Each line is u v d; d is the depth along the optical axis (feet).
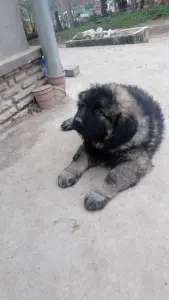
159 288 1.83
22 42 4.31
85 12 17.12
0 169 3.26
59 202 2.65
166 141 3.25
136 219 2.34
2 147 3.68
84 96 2.58
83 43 9.38
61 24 16.48
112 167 2.93
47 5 4.18
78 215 2.47
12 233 2.41
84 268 2.03
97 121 2.48
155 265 1.97
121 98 2.56
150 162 2.85
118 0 16.40
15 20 4.11
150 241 2.14
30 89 4.43
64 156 3.30
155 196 2.53
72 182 2.82
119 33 9.14
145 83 4.91
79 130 2.58
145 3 15.62
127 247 2.12
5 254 2.24
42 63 4.61
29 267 2.11
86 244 2.20
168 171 2.80
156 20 13.91
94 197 2.52
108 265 2.02
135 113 2.67
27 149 3.56
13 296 1.94
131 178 2.62
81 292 1.89
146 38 9.28
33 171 3.13
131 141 2.61
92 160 2.99
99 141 2.68
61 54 8.25
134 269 1.97
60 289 1.93
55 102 4.60
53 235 2.33
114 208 2.48
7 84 4.04
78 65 6.43
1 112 3.99
